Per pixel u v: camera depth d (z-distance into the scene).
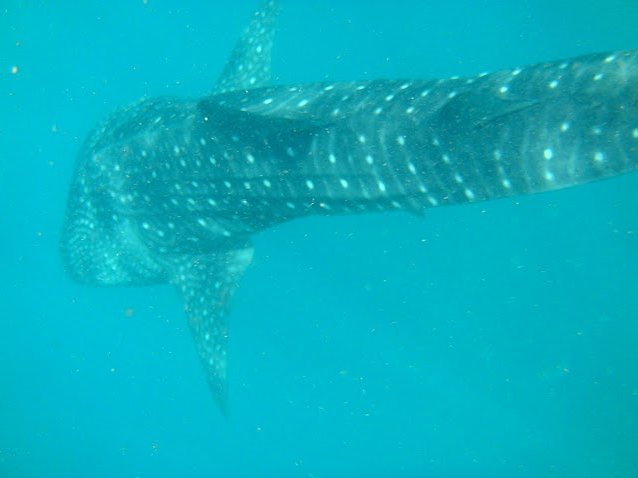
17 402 20.20
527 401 18.14
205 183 8.34
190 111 8.53
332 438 18.16
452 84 6.04
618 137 4.89
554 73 5.23
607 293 19.45
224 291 9.22
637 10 21.98
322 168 6.98
